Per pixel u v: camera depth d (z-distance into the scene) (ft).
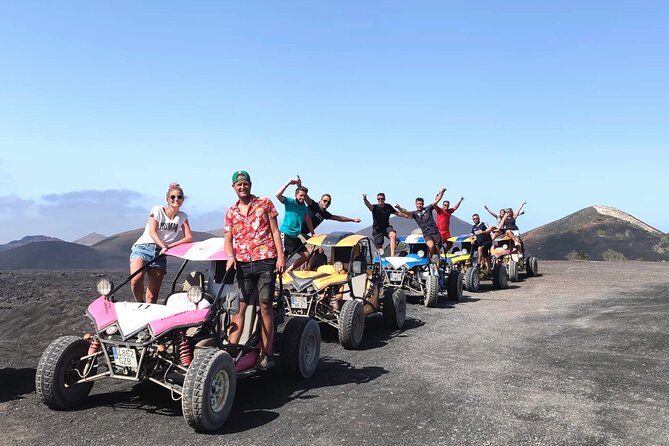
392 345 26.22
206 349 14.99
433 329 30.35
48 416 15.60
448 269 45.88
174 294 18.13
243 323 17.44
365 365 22.29
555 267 76.43
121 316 15.57
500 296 45.39
